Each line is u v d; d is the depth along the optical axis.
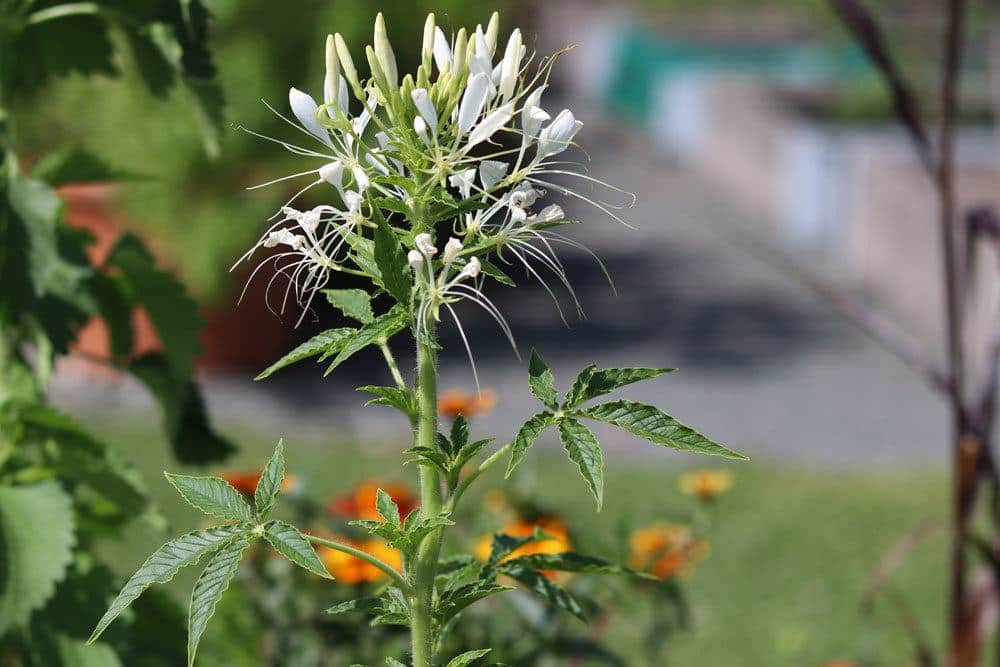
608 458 7.89
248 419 8.38
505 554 1.65
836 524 6.97
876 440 8.55
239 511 1.39
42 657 2.19
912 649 5.43
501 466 5.41
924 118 13.36
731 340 10.78
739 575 6.25
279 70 8.43
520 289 12.29
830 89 18.41
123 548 5.07
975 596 3.39
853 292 12.39
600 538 3.22
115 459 2.38
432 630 1.52
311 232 1.45
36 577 2.13
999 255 3.32
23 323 2.25
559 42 27.83
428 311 1.42
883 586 5.95
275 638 3.01
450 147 1.45
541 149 1.46
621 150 20.52
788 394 9.41
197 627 1.30
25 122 6.75
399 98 1.44
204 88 2.38
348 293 1.51
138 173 2.52
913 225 11.53
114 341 2.61
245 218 8.37
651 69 22.98
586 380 1.41
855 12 3.29
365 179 1.44
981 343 9.85
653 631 3.52
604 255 13.73
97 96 7.59
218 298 8.70
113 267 2.52
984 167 13.01
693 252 13.98
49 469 2.36
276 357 9.30
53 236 2.25
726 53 24.58
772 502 7.29
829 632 5.59
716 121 18.14
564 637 2.90
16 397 2.32
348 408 8.70
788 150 14.86
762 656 5.33
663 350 10.44
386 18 8.73
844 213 13.30
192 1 2.29
